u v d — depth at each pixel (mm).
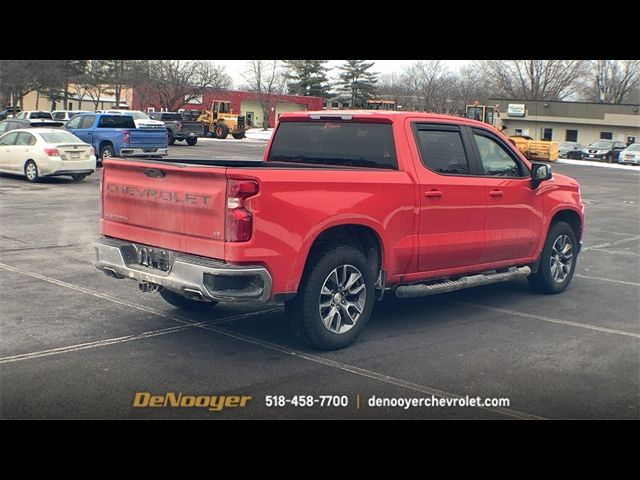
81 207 15453
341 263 6309
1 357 5957
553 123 67500
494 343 6781
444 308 8164
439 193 7141
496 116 58094
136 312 7496
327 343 6297
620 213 19625
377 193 6602
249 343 6543
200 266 5734
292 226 5934
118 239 6695
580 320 7770
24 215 14117
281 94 79812
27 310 7434
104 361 5922
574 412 5105
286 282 5945
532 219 8367
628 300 8836
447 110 74250
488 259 7883
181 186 6023
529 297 8859
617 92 88438
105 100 78062
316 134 7613
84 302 7820
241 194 5676
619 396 5445
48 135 20828
